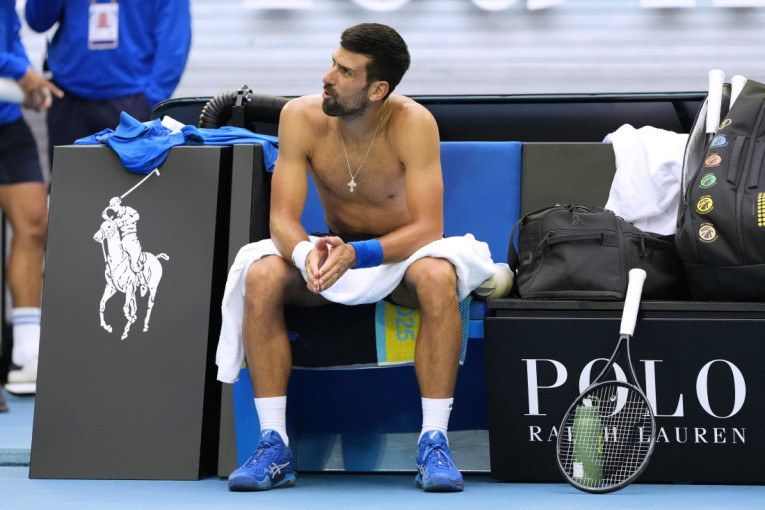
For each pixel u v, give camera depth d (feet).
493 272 34.14
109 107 59.16
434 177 33.60
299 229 33.35
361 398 37.68
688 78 73.15
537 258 35.01
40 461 34.35
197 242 34.99
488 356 33.47
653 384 32.83
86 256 35.24
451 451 37.35
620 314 33.35
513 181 40.68
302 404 37.81
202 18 74.33
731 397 32.65
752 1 72.43
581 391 33.06
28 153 62.23
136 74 59.00
